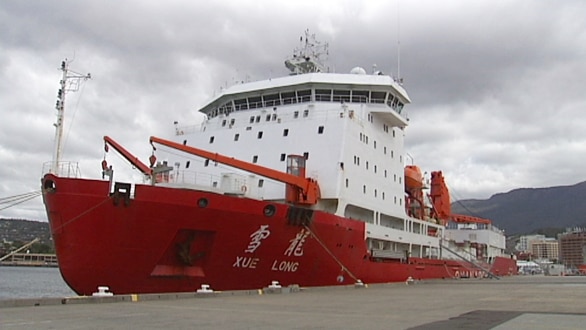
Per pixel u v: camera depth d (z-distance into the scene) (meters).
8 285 57.25
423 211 46.50
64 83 23.73
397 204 38.78
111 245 20.62
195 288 22.84
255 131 32.81
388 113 35.34
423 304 17.39
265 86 35.19
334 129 30.97
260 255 24.14
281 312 13.82
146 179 25.02
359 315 13.21
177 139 35.62
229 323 11.10
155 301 17.05
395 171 38.81
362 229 30.77
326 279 28.50
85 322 10.91
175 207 20.97
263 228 23.42
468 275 54.97
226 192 24.14
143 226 20.78
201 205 21.47
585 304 17.44
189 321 11.41
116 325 10.49
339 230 27.84
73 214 20.22
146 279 21.59
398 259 38.00
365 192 33.06
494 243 68.94
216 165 32.28
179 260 22.23
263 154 31.72
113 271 20.97
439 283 38.97
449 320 11.98
